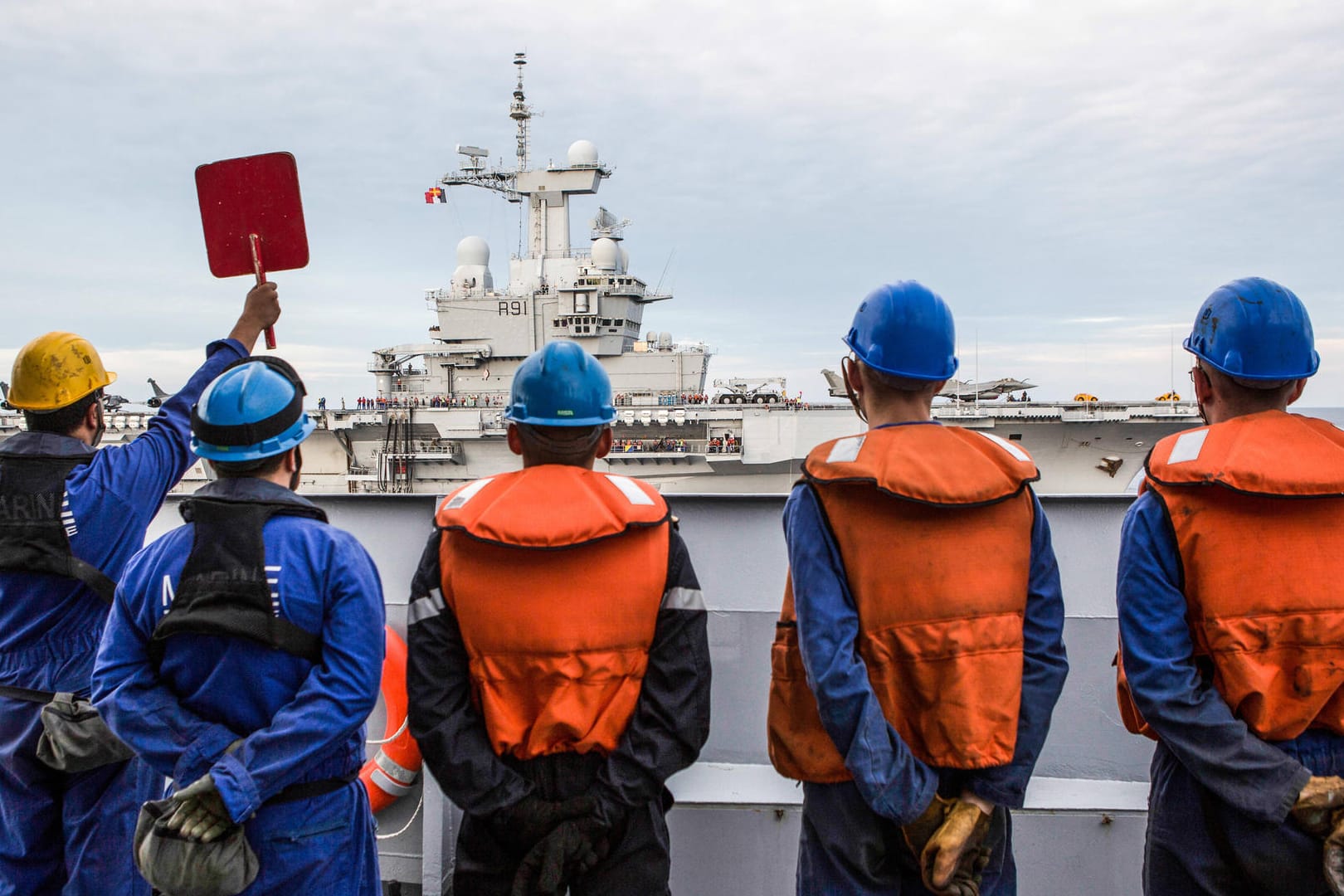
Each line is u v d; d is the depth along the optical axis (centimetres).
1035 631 231
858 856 230
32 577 295
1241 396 236
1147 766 323
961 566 218
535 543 217
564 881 225
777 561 332
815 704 240
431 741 223
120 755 294
